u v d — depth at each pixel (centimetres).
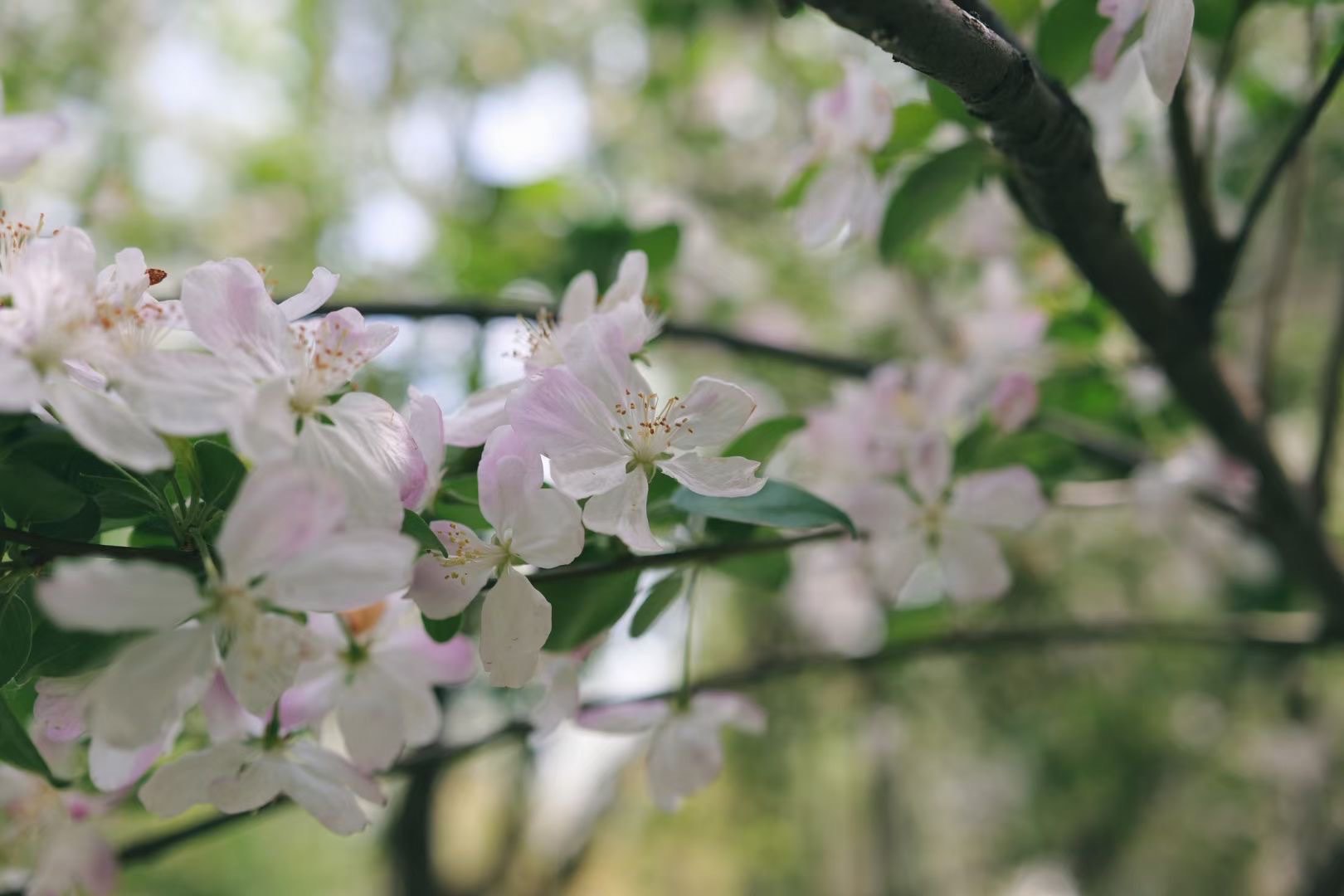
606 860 181
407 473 35
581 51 126
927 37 34
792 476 52
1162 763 134
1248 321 75
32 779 41
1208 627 57
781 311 89
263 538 32
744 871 175
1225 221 71
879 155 48
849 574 65
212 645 33
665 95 109
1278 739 108
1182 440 62
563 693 40
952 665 132
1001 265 60
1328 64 53
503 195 76
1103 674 130
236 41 138
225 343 34
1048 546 114
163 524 36
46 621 35
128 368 33
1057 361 56
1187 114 45
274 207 120
